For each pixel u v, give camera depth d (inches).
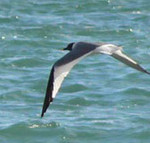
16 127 574.6
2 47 823.1
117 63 770.2
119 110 622.8
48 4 1023.6
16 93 673.6
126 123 582.2
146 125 577.3
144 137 557.3
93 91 681.0
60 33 888.9
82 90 684.7
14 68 754.8
